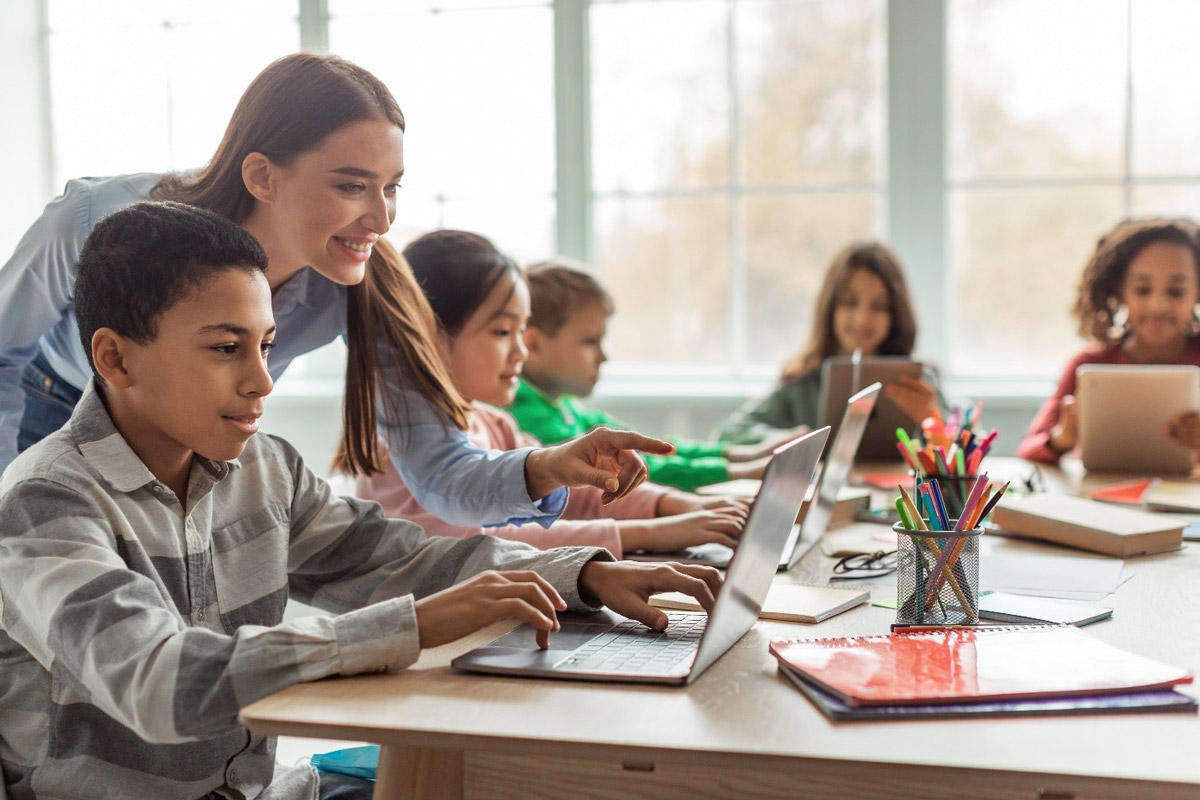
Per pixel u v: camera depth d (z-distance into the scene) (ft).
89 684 2.66
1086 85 9.61
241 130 3.88
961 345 10.05
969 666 2.65
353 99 3.78
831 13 9.89
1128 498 5.81
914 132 9.78
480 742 2.36
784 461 2.80
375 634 2.76
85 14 11.05
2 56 10.82
